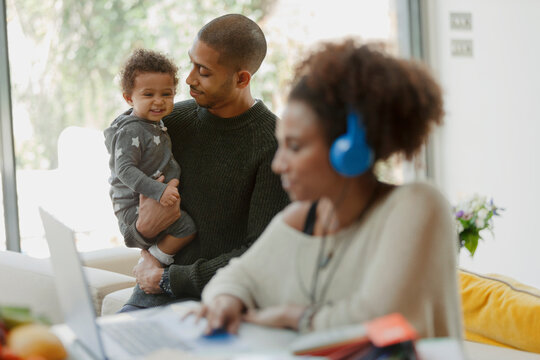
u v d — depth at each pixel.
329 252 1.13
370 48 1.06
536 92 4.43
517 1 4.42
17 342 0.96
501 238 4.45
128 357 1.01
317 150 1.05
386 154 1.06
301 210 1.21
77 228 3.54
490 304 1.91
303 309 1.10
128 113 2.04
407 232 1.05
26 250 3.37
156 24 3.94
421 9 4.53
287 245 1.20
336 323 1.04
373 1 4.48
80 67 3.64
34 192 3.40
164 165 1.95
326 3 4.34
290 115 1.06
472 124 4.52
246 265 1.23
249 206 1.90
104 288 2.19
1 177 3.24
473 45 4.50
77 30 3.63
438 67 4.55
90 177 3.62
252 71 1.92
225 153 1.90
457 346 0.95
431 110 1.07
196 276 1.80
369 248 1.09
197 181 1.93
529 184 4.51
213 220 1.90
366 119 1.01
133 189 1.89
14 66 3.35
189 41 4.04
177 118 2.03
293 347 0.95
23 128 3.37
